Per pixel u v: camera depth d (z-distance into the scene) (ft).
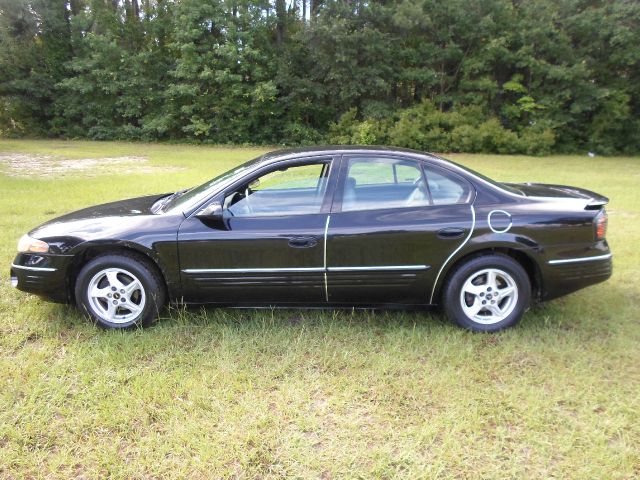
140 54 87.15
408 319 13.28
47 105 92.38
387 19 81.87
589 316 13.55
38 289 12.44
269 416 9.12
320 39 79.56
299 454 8.14
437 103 86.12
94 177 40.45
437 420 9.02
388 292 12.46
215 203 12.34
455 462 8.01
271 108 86.28
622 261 18.42
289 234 12.01
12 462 7.91
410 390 9.98
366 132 79.51
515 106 81.56
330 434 8.67
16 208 26.81
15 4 84.89
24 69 90.27
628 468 7.86
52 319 12.94
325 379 10.38
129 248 12.17
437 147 79.05
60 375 10.37
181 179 39.17
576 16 79.51
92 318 12.43
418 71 82.79
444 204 12.37
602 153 80.94
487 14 82.28
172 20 88.02
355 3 81.46
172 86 84.07
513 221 12.12
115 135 89.71
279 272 12.15
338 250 12.06
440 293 12.59
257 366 10.87
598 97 78.48
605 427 8.84
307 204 12.46
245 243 12.01
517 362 11.09
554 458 8.11
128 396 9.58
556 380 10.32
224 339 11.98
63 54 92.22
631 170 55.83
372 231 12.00
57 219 13.75
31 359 10.96
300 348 11.59
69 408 9.26
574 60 80.28
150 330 12.37
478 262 12.17
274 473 7.77
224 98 85.05
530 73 82.33
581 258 12.38
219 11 85.10
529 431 8.77
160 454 8.13
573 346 11.75
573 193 13.64
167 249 12.05
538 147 77.46
